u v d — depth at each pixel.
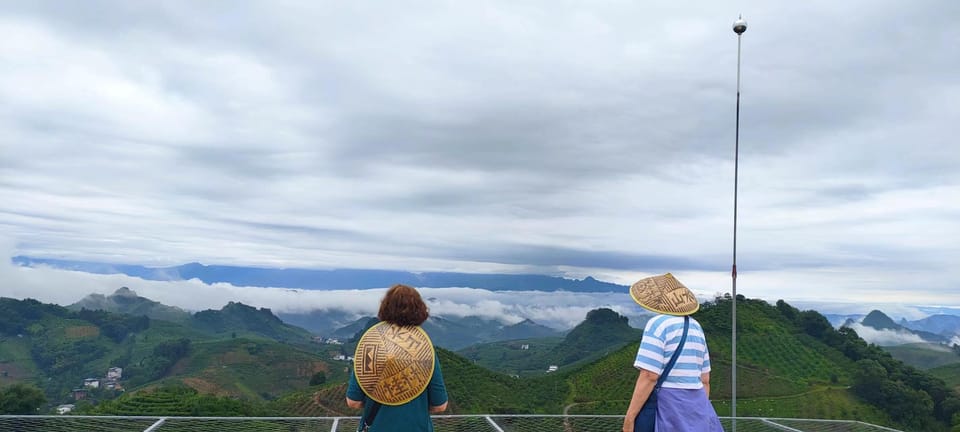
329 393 66.19
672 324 4.21
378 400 3.94
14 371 131.25
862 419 64.12
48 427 6.32
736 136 9.75
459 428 7.31
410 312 4.04
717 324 87.69
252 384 113.81
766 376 74.19
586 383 77.00
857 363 77.38
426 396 4.04
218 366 125.12
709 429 4.08
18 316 154.88
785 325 90.12
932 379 71.62
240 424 6.81
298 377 119.56
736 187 9.51
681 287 4.41
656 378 4.11
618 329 162.75
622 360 84.44
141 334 168.50
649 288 4.43
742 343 82.88
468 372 69.12
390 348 3.90
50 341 148.50
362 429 4.09
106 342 156.25
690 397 4.10
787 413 63.56
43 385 124.56
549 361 151.75
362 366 3.94
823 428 8.21
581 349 154.00
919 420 64.31
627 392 72.12
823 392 70.56
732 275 9.17
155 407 38.12
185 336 172.00
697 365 4.19
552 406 65.25
